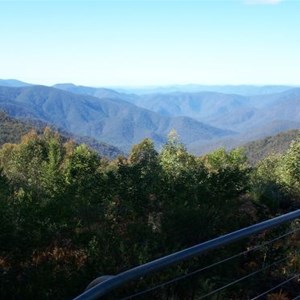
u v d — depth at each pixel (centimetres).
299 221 910
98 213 1002
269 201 1116
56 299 611
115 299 559
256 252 767
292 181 1554
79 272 661
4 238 743
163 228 761
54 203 987
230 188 1151
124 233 815
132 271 237
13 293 617
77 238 812
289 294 655
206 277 653
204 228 776
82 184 1370
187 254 263
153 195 1170
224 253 700
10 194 1081
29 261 725
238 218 945
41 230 823
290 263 746
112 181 1280
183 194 1122
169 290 609
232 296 631
